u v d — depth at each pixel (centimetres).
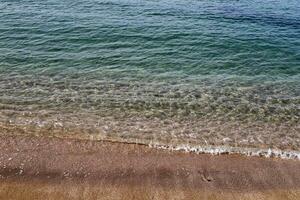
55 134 1437
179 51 2325
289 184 1222
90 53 2238
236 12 3189
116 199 1130
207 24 2833
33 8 3033
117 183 1198
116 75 1970
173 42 2455
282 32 2742
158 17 2934
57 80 1878
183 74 2025
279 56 2323
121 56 2217
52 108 1614
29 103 1642
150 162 1305
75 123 1513
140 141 1419
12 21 2702
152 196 1148
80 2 3266
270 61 2248
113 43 2402
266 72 2098
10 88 1766
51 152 1333
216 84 1911
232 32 2684
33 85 1811
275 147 1409
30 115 1551
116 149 1369
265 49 2417
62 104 1650
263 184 1218
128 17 2897
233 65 2172
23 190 1145
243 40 2542
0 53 2170
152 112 1619
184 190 1180
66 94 1739
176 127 1516
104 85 1848
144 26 2706
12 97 1683
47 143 1382
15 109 1588
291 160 1339
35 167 1252
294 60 2273
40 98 1691
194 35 2586
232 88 1872
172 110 1639
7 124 1479
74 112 1592
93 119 1548
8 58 2111
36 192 1140
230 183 1217
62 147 1364
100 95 1744
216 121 1570
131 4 3266
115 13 2986
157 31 2620
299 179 1245
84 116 1566
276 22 2967
